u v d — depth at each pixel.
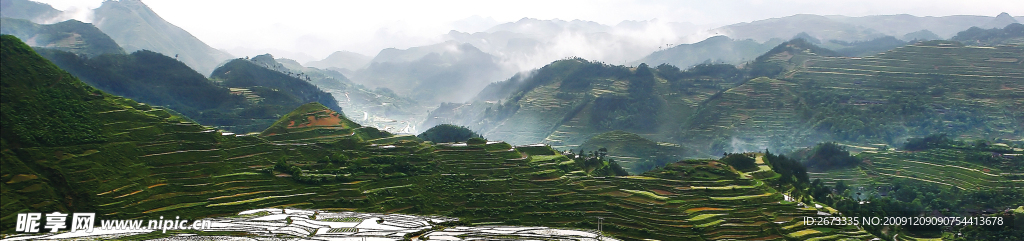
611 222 145.38
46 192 120.12
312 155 169.75
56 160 128.00
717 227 141.62
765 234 139.75
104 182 128.62
